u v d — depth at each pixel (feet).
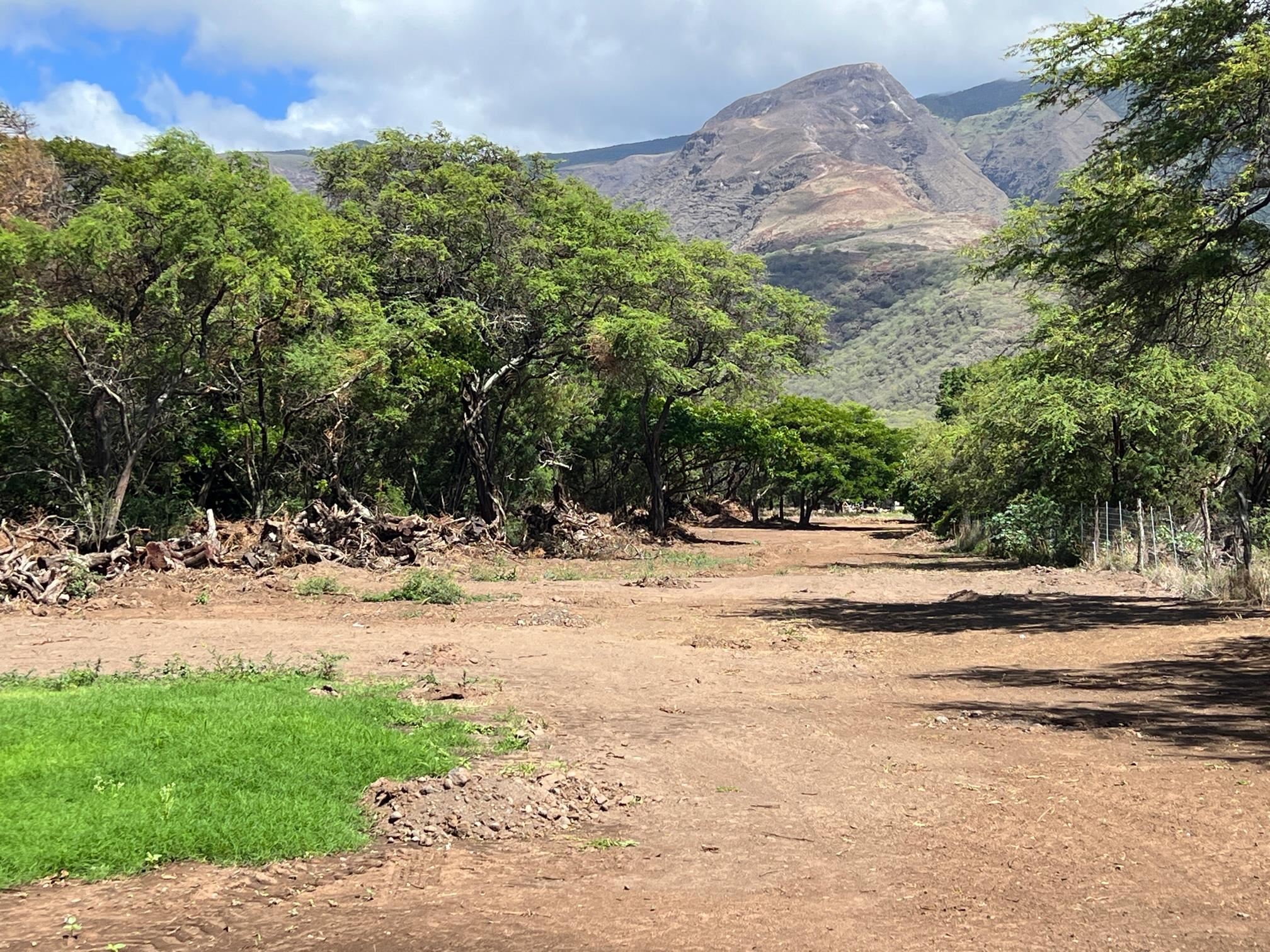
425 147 132.98
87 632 53.47
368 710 30.66
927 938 15.66
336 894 17.81
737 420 190.60
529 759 26.96
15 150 102.73
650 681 40.09
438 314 123.85
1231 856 19.02
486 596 74.64
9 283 90.43
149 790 21.34
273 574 80.84
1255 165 58.18
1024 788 24.17
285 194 103.55
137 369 99.40
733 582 91.45
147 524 104.63
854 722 32.30
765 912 16.93
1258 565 66.80
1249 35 55.93
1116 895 17.29
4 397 101.50
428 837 20.88
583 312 130.00
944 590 80.38
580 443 183.32
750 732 30.71
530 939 15.80
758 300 172.24
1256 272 62.23
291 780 22.74
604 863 19.63
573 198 138.72
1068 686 37.86
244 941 15.67
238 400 112.47
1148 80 61.46
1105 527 97.96
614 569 107.45
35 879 17.74
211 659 43.80
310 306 107.96
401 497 132.26
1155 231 61.87
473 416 132.87
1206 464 104.63
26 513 106.22
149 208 92.89
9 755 23.34
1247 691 35.29
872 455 265.13
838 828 21.62
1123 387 97.71
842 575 98.07
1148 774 24.97
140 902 17.07
